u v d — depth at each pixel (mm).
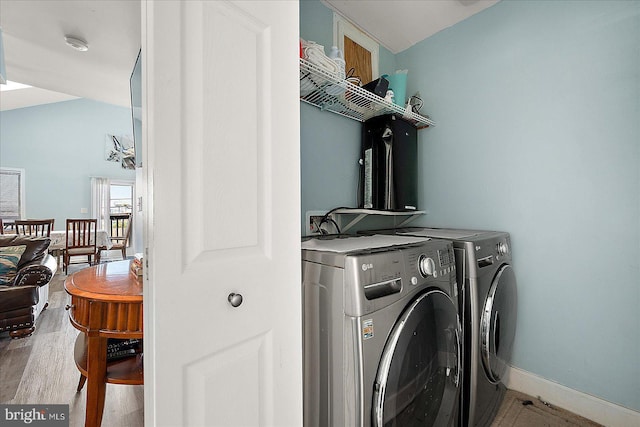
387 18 1950
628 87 1397
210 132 646
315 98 1608
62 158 6492
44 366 2043
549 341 1627
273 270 793
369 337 837
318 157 1729
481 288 1297
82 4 1473
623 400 1396
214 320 649
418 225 2223
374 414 832
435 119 2127
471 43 1942
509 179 1781
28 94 5332
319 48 1353
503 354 1463
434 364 1035
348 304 838
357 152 1963
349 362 828
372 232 1736
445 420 1093
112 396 1707
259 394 755
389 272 916
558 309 1600
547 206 1640
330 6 1818
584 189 1520
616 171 1429
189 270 602
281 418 814
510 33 1777
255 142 749
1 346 2342
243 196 716
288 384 835
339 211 1689
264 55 779
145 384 578
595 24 1489
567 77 1572
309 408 961
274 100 804
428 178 2174
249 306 729
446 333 1100
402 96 1874
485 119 1883
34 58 2031
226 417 675
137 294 1214
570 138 1564
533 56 1691
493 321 1318
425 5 1838
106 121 7066
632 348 1381
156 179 550
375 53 2162
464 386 1263
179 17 595
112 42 1812
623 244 1409
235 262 697
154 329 549
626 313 1399
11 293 2432
